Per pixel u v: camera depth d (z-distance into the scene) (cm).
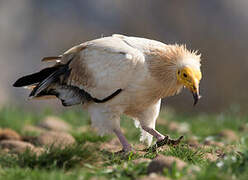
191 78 1000
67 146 909
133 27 3950
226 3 3862
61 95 1126
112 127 1058
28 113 1756
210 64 3625
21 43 4169
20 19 4228
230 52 3650
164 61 1023
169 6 3872
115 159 916
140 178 715
